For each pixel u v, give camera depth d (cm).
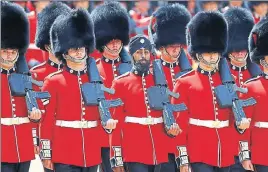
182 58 4662
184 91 4166
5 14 4078
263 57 4316
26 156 4069
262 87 4262
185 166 4116
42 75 4588
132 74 4194
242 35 4759
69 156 4041
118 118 4128
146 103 4156
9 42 4053
